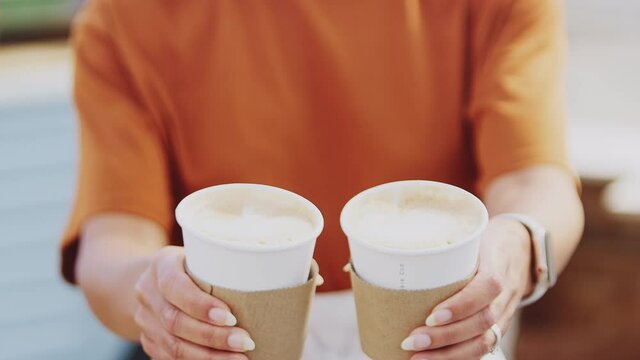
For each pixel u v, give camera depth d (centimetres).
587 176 196
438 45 117
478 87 117
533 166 109
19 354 193
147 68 115
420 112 118
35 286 208
